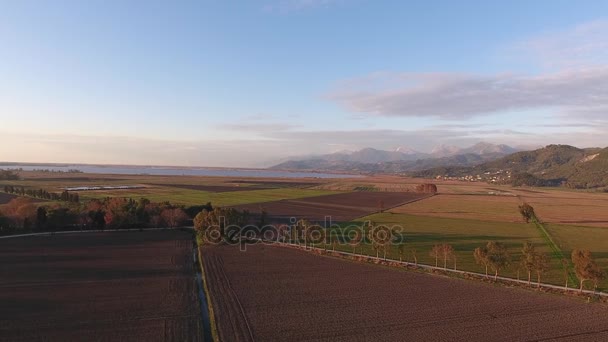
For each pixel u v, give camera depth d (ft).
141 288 172.45
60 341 119.75
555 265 214.90
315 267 210.18
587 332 127.65
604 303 153.79
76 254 232.73
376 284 179.93
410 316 140.97
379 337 123.85
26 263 209.97
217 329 129.49
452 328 130.82
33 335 123.75
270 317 139.85
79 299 157.07
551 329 129.90
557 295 164.04
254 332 127.34
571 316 140.87
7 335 123.44
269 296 162.61
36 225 302.25
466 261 223.10
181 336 124.26
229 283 180.34
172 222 328.90
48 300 155.43
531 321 136.56
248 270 203.31
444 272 200.23
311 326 132.16
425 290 171.01
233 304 152.97
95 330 128.06
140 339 121.80
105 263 213.87
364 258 228.84
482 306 151.02
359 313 143.84
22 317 138.31
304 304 153.17
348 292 168.14
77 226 314.14
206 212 291.17
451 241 281.33
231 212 288.30
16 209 313.32
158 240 279.90
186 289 171.94
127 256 230.89
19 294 161.99
